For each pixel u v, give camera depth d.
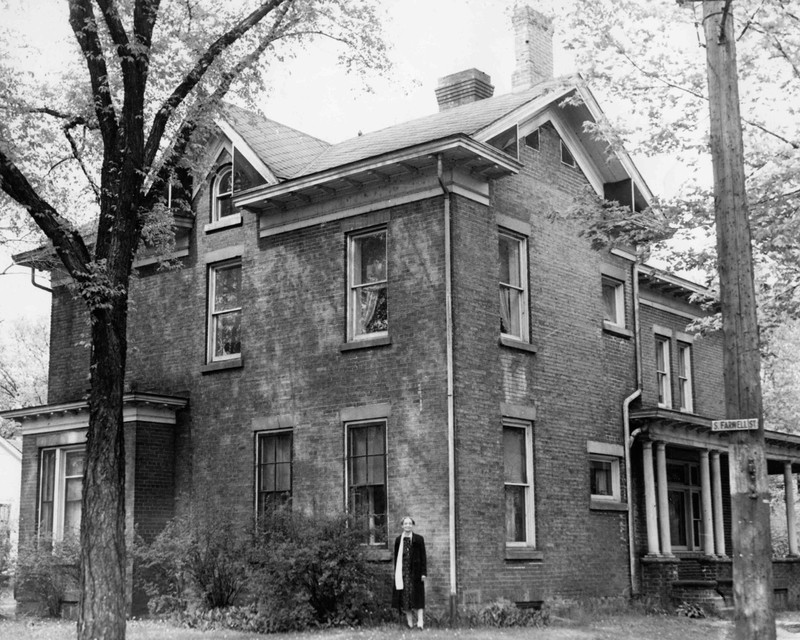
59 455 22.78
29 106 15.73
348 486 18.67
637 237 18.53
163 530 19.77
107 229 14.88
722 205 10.74
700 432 23.41
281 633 16.16
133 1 15.84
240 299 21.30
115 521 13.80
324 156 22.06
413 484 17.66
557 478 19.56
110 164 15.01
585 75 18.11
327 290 19.59
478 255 18.52
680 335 26.75
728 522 27.11
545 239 20.44
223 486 20.58
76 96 16.61
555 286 20.47
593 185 22.17
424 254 18.23
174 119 16.73
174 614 18.66
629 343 22.58
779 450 26.23
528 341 19.48
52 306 25.31
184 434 21.45
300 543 16.92
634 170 22.14
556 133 21.31
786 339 37.81
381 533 18.06
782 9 16.69
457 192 18.23
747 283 10.52
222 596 18.30
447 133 18.84
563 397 20.11
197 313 21.81
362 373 18.75
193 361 21.66
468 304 18.09
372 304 19.11
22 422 23.41
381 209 19.00
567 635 15.38
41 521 22.80
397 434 18.05
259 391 20.36
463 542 17.09
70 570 20.80
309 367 19.59
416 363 18.00
